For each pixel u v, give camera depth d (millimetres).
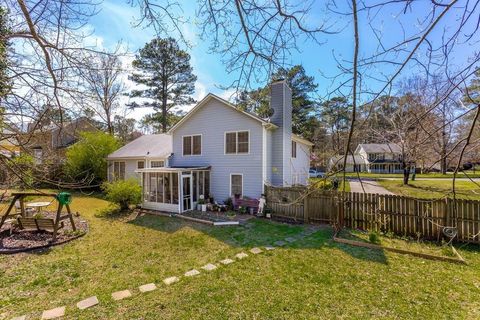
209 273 5410
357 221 8734
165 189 12211
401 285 4793
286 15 2219
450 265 5680
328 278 5113
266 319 3809
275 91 13438
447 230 6945
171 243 7586
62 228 8906
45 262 6098
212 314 3938
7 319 3852
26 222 7973
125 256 6539
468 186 16125
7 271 5586
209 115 13727
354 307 4094
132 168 17484
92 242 7688
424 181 21078
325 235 8180
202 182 13320
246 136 12594
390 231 7969
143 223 10016
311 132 21797
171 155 15102
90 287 4867
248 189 12484
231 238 8000
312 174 27359
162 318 3854
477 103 1849
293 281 5000
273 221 10273
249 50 2615
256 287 4773
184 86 24484
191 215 11133
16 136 2906
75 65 3021
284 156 13258
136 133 29281
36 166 3146
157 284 4953
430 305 4117
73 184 3582
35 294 4613
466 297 4332
